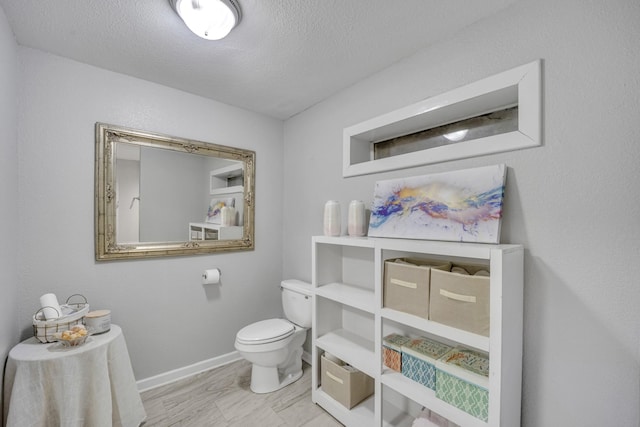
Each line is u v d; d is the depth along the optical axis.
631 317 1.03
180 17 1.38
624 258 1.04
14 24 1.44
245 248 2.54
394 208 1.71
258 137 2.65
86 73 1.82
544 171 1.22
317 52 1.71
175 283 2.18
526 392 1.25
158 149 2.11
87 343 1.47
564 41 1.17
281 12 1.37
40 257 1.67
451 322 1.23
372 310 1.55
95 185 1.84
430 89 1.63
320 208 2.40
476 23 1.44
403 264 1.45
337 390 1.79
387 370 1.54
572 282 1.15
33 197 1.65
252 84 2.11
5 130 1.40
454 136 1.71
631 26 1.03
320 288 1.95
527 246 1.26
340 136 2.20
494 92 1.36
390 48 1.67
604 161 1.08
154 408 1.83
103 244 1.86
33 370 1.30
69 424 1.31
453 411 1.23
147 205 2.05
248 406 1.87
